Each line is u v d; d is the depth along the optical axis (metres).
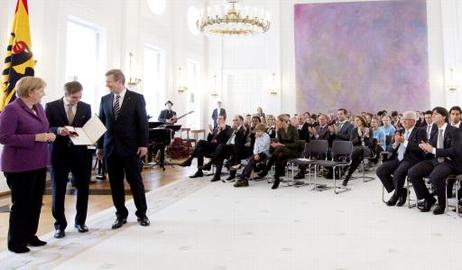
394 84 11.82
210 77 13.09
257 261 2.81
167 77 10.95
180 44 11.56
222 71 13.07
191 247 3.13
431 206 4.48
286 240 3.32
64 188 3.42
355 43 12.02
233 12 8.04
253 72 12.91
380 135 7.86
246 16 8.06
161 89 10.93
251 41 12.91
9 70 4.78
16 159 2.86
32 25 5.94
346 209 4.50
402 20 11.84
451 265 2.72
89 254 2.96
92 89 8.09
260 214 4.26
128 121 3.67
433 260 2.82
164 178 6.99
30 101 2.94
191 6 12.52
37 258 2.86
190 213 4.31
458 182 4.52
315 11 12.20
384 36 11.90
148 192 5.59
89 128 3.31
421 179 4.36
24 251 2.98
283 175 6.96
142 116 3.72
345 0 12.09
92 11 7.67
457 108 4.44
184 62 11.80
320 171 7.40
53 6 6.55
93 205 4.70
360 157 6.20
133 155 3.72
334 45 12.10
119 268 2.68
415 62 11.72
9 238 2.98
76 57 7.62
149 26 10.03
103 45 8.13
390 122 8.88
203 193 5.54
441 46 11.55
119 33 8.71
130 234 3.49
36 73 6.09
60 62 6.79
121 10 8.78
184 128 11.28
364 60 11.97
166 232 3.56
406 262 2.78
